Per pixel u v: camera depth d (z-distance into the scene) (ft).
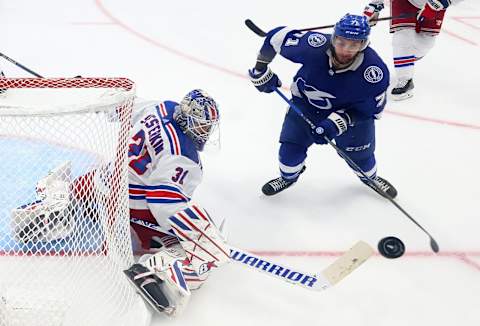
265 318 7.02
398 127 12.94
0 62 14.70
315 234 8.86
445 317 7.32
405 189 10.38
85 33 17.48
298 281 7.13
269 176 10.46
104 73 14.73
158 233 7.48
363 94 7.83
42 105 5.24
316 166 10.91
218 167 10.59
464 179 10.90
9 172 7.95
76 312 6.34
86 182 6.61
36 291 6.45
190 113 6.99
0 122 5.89
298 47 8.02
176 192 6.86
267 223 9.05
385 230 9.09
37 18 18.44
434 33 13.55
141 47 16.71
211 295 7.30
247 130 12.22
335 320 7.11
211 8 21.11
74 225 6.59
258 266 7.24
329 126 7.92
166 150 7.01
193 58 16.19
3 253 6.87
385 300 7.54
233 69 15.64
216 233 6.86
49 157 7.89
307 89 8.19
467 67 17.16
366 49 7.86
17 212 6.64
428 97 14.71
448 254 8.60
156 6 20.80
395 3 13.61
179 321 6.81
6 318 6.06
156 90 13.91
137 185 7.25
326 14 21.71
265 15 20.92
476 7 24.21
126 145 6.25
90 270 6.89
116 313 6.45
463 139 12.59
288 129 8.86
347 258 7.23
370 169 9.46
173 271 6.57
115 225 6.70
